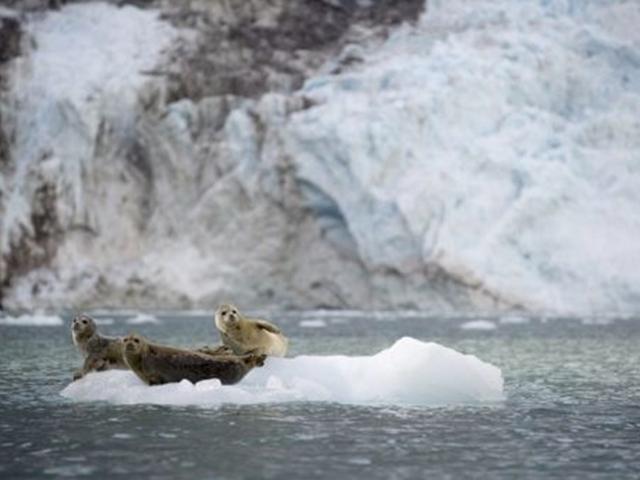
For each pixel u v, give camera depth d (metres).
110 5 170.00
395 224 137.25
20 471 23.94
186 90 157.38
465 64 148.12
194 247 148.12
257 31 166.00
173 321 116.31
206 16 165.88
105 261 149.50
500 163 138.62
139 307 147.00
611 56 154.25
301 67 161.88
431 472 23.98
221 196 147.88
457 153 140.38
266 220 147.62
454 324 109.69
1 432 29.45
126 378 38.50
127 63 158.88
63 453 26.23
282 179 146.50
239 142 149.50
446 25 162.38
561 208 136.50
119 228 150.62
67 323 113.12
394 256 137.88
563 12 161.38
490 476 23.55
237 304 146.50
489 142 141.50
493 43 153.75
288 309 146.88
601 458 25.88
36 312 141.00
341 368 38.75
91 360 40.38
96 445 27.38
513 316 129.38
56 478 23.14
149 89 154.88
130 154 153.00
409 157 139.75
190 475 23.48
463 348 73.31
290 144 145.25
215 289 145.62
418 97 143.50
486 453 26.47
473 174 138.62
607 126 145.38
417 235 136.00
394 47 161.62
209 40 163.12
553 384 45.03
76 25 166.88
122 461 25.16
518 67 149.12
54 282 147.62
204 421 31.39
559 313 131.38
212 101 154.62
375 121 140.88
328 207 145.38
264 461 25.20
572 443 28.11
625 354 66.56
